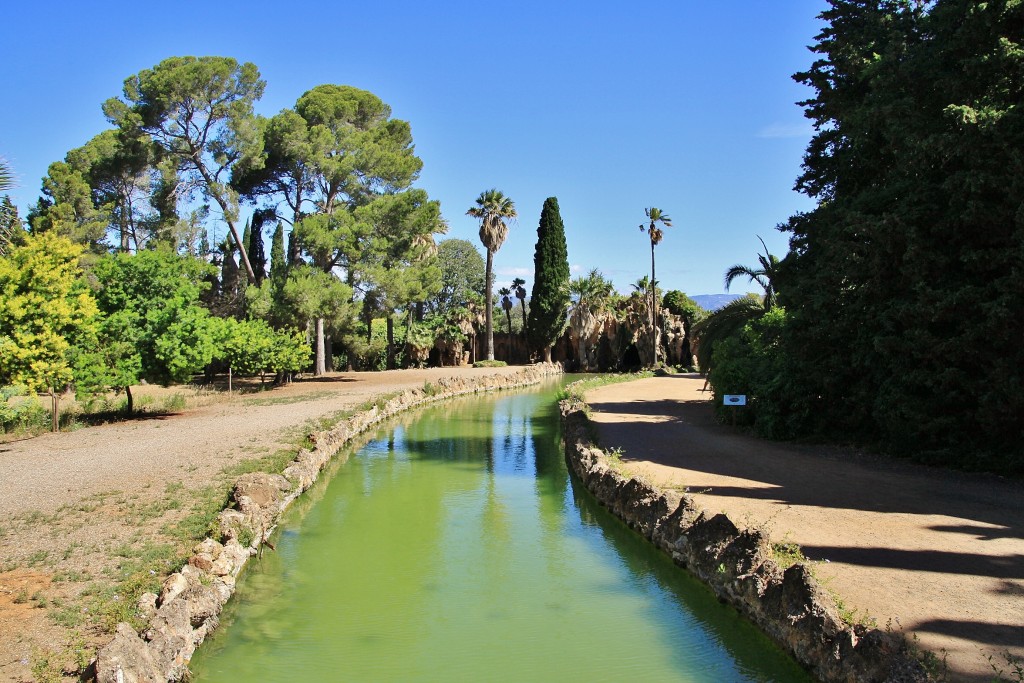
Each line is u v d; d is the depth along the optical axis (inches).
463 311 2405.3
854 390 608.4
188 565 303.9
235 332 1206.9
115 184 1663.4
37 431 719.7
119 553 319.0
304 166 1616.6
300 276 1455.5
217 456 573.0
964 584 276.4
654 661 269.0
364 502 531.8
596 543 427.2
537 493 564.1
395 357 2244.1
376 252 1563.7
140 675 207.3
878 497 422.6
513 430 958.4
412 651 278.8
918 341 511.2
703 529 343.3
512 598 336.8
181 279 892.6
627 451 617.0
